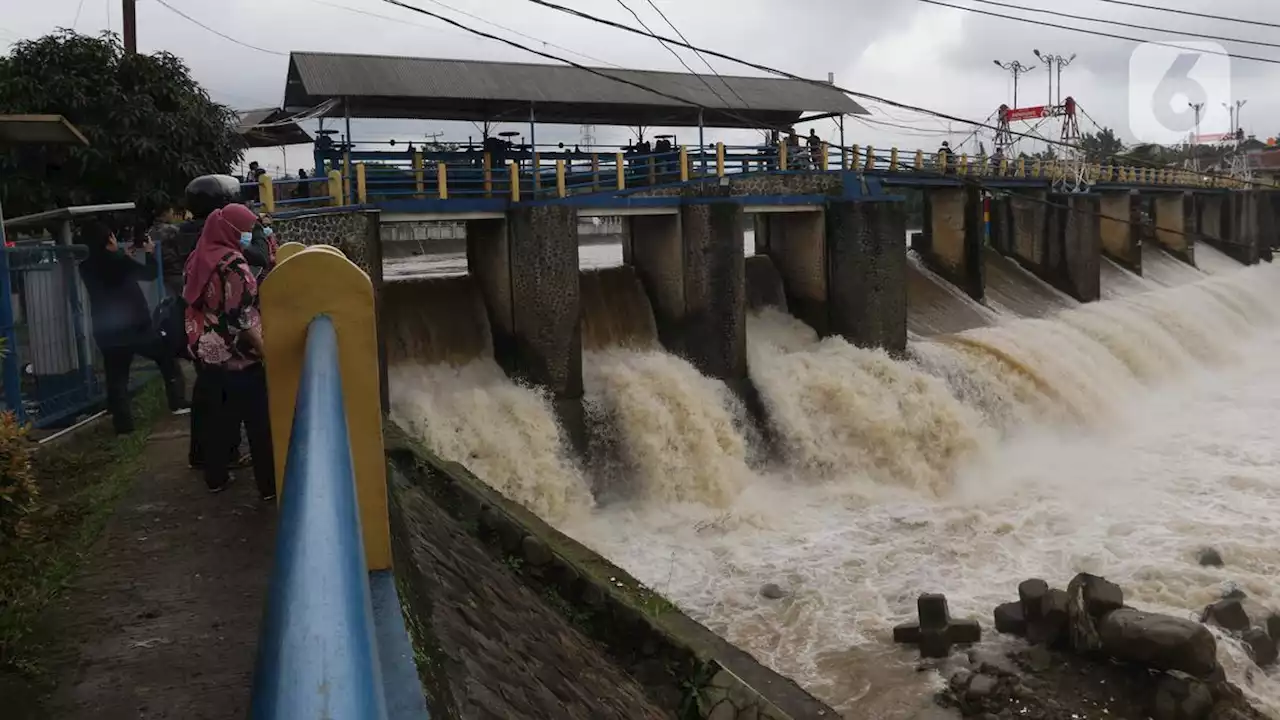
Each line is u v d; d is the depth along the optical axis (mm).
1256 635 12383
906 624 12977
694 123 26500
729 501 18031
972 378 22984
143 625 5766
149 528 7371
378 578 4758
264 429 7625
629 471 18062
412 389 17422
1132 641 11258
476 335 19672
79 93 18250
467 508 9844
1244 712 10836
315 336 3988
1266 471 19594
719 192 21953
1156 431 23484
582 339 20875
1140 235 40406
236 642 5590
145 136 18703
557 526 16500
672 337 21922
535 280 18266
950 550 15898
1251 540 15922
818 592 14336
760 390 20734
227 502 7941
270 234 8680
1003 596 14086
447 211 18047
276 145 24953
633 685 8250
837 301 23688
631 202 20297
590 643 8695
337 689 1371
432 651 5125
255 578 6457
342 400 3066
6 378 9977
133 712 4832
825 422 20359
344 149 19172
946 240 31219
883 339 23359
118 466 9250
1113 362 27125
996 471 20438
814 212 23922
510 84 21484
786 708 8039
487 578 8188
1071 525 16969
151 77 19266
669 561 15484
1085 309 32344
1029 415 23078
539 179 20141
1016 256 36156
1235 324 35938
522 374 18703
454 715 4637
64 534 7121
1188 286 38531
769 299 24875
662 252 21984
